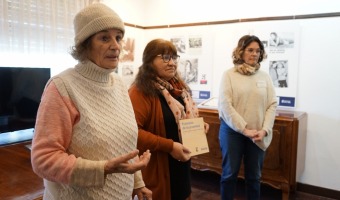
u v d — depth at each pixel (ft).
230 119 6.61
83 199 2.85
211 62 10.99
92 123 2.86
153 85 4.73
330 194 9.04
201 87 11.30
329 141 8.95
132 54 12.14
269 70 9.73
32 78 6.47
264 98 6.82
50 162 2.53
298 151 8.32
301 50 9.20
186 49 11.52
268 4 9.65
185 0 11.43
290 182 8.05
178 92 5.16
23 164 4.67
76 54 3.04
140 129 4.52
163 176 4.68
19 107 6.28
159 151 4.67
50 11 8.89
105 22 2.87
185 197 5.10
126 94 3.59
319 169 9.18
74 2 9.50
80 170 2.54
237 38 10.30
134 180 3.78
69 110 2.77
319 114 9.05
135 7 12.09
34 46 8.59
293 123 7.91
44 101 2.73
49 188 2.93
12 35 8.02
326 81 8.87
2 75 5.96
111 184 3.05
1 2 7.70
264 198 8.95
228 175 7.00
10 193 3.58
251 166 6.97
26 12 8.28
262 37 9.80
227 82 6.86
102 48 2.97
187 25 11.43
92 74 3.07
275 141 8.11
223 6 10.56
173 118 4.83
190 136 4.93
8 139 6.25
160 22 12.16
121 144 3.12
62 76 2.90
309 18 8.98
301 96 9.30
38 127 2.66
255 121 6.68
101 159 2.89
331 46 8.71
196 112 5.46
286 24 9.36
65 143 2.75
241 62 6.95
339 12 8.52
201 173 10.87
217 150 9.03
